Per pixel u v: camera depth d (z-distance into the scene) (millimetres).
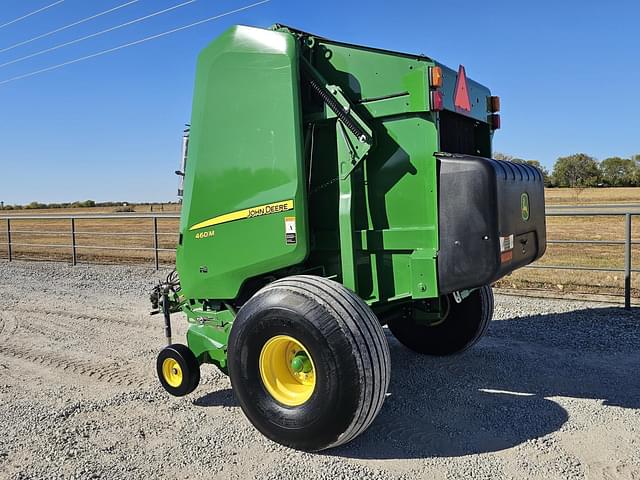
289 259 4004
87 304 9320
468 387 4781
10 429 4117
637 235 17797
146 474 3410
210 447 3773
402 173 3818
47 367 5832
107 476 3389
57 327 7719
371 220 3980
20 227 35969
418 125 3730
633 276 9945
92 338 7055
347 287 3959
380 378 3402
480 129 4707
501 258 3570
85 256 16797
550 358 5523
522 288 9180
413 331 5746
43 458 3629
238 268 4273
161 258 15703
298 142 3914
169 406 4582
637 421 3992
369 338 3395
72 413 4441
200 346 4672
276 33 4020
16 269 14266
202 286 4527
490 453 3570
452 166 3623
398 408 4344
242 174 4191
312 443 3525
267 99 4043
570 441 3697
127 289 10703
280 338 3611
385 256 3959
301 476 3340
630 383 4781
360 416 3369
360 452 3633
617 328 6531
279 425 3633
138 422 4238
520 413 4188
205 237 4453
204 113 4395
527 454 3535
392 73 3781
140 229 28922
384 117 3857
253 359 3727
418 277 3766
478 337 5445
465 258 3596
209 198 4391
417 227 3781
